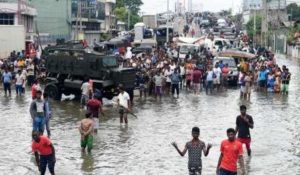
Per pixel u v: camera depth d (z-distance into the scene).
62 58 36.16
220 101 37.09
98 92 31.73
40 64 43.03
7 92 40.53
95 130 25.05
